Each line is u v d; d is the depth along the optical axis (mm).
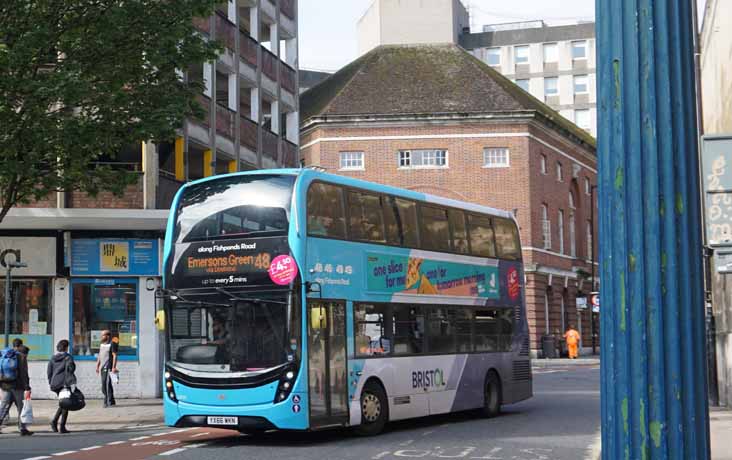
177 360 16516
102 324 29281
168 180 30141
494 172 56562
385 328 17938
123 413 24156
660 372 3566
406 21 63562
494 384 21781
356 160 56500
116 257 29359
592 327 67688
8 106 19641
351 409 16812
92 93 20234
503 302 22422
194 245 16703
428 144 56625
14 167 19859
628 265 3623
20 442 17562
